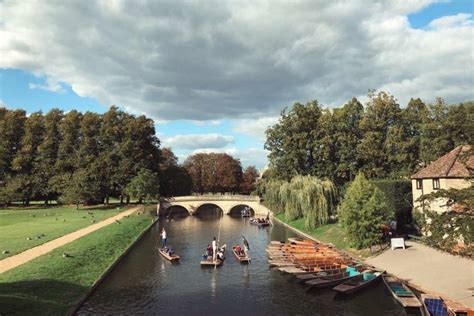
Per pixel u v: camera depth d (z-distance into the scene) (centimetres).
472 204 1831
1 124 9338
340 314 2720
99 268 3812
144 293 3250
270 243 5403
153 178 8956
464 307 2447
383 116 6844
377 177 6756
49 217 7431
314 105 8025
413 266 3572
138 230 6475
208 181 13162
